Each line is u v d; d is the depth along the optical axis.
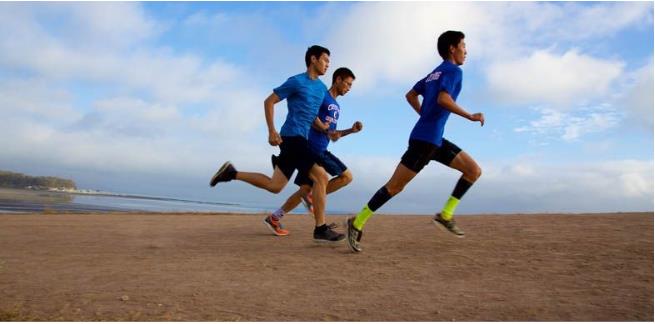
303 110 4.39
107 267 3.36
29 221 7.26
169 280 2.94
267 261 3.54
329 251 3.97
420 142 3.69
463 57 3.86
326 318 2.17
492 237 4.41
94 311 2.29
